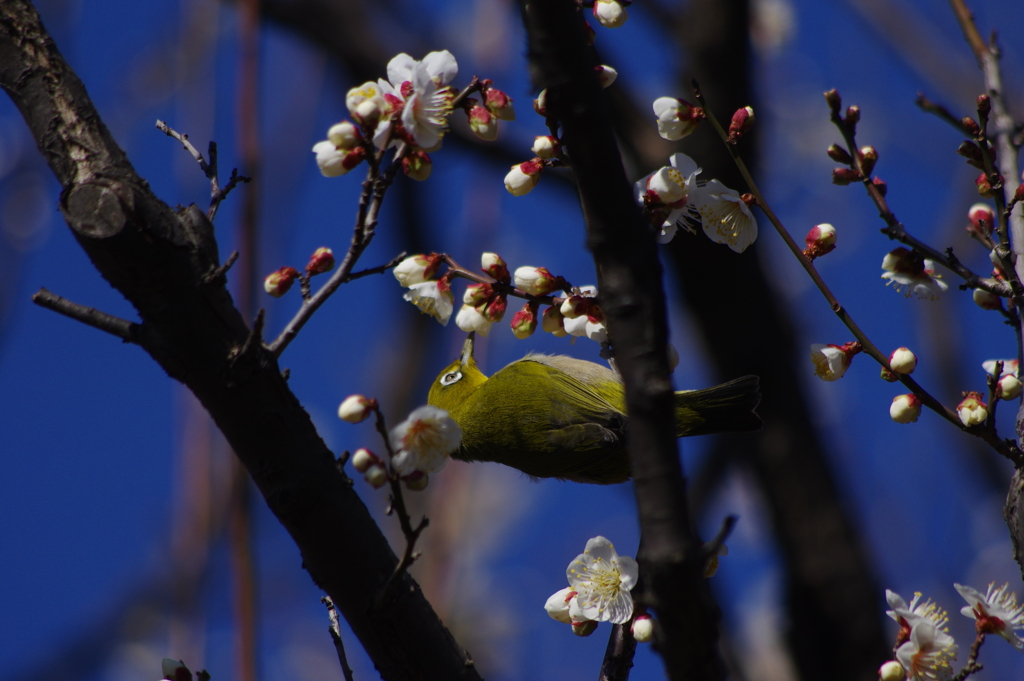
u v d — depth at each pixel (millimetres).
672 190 5422
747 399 8609
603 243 4191
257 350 5152
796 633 12281
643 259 4180
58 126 5230
